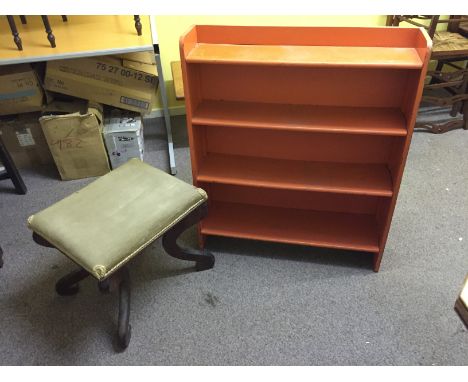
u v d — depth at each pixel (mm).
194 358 1420
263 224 1820
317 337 1479
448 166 2346
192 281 1706
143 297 1635
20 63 2047
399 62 1247
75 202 1390
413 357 1406
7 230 1975
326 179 1602
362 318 1538
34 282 1715
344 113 1498
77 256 1203
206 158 1754
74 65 2121
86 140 2184
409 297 1614
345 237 1738
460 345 1441
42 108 2213
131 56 2244
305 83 1521
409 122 1349
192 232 1967
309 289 1662
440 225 1948
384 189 1532
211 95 1610
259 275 1731
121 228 1276
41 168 2428
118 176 1502
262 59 1303
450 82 2543
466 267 1735
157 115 2910
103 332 1514
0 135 2135
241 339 1478
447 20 2518
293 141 1695
